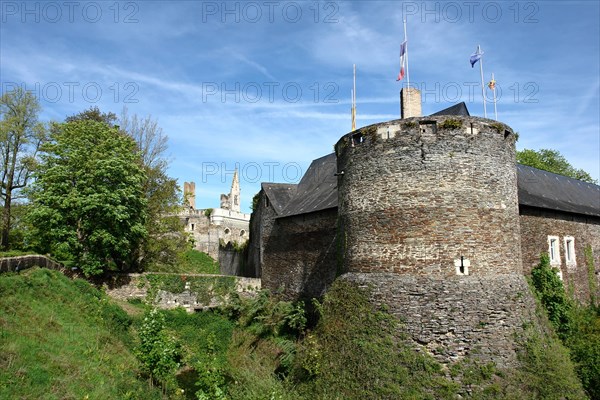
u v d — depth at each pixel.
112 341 16.34
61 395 10.27
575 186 29.92
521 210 22.09
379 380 14.27
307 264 27.14
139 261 30.70
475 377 13.92
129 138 28.16
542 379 14.28
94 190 24.59
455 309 14.77
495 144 16.56
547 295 19.95
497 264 15.73
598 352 17.02
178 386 16.67
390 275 15.88
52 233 24.06
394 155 16.48
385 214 16.38
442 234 15.47
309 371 15.98
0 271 15.50
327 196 27.70
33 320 13.60
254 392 16.70
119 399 11.83
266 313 26.03
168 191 31.56
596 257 26.17
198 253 50.69
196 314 26.73
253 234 37.66
